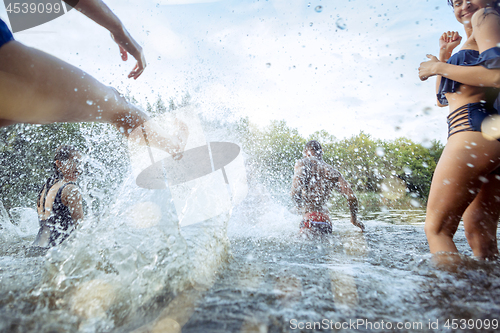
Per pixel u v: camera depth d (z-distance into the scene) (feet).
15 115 2.65
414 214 12.64
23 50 2.57
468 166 4.13
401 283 2.89
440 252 3.88
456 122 4.50
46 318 2.12
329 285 2.87
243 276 3.19
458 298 2.48
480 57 4.19
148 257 3.05
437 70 4.73
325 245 5.24
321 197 7.89
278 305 2.37
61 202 6.35
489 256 4.32
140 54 4.47
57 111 2.83
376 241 5.80
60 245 3.12
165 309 2.32
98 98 3.08
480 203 4.67
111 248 3.11
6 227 8.21
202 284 2.91
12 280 2.93
